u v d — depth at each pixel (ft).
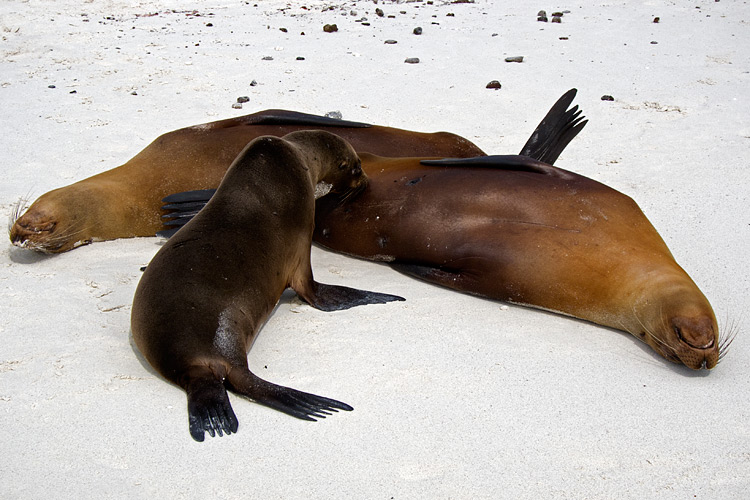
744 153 25.63
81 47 38.11
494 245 16.66
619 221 16.25
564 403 13.00
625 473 11.35
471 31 42.47
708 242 19.15
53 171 23.72
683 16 46.01
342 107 29.91
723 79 33.83
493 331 15.39
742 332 15.21
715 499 10.82
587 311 15.80
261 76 33.88
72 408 12.66
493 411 12.75
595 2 50.31
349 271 18.44
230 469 11.32
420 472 11.29
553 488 11.02
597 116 29.50
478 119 28.91
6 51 37.14
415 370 13.87
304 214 16.25
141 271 17.89
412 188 18.35
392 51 38.17
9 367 13.75
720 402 13.10
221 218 14.71
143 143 26.12
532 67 35.65
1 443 11.82
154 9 47.67
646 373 13.99
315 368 13.88
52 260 18.69
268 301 14.62
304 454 11.66
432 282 17.74
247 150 16.21
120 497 10.73
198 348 12.71
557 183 17.12
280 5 49.57
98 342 14.64
